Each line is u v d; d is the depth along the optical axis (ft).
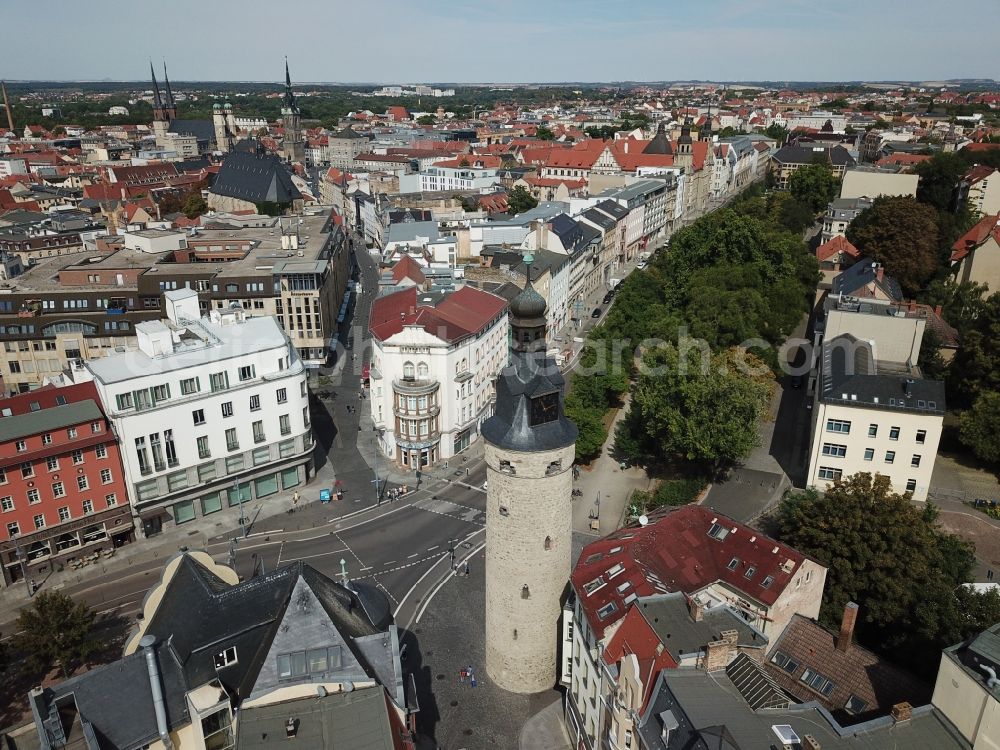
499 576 229.25
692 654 182.50
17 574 305.73
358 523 348.79
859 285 462.19
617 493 372.99
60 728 149.59
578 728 222.28
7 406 302.66
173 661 162.71
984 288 517.55
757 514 344.28
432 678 251.60
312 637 163.53
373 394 417.49
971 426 368.27
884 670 206.08
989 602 236.22
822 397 336.29
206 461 346.33
